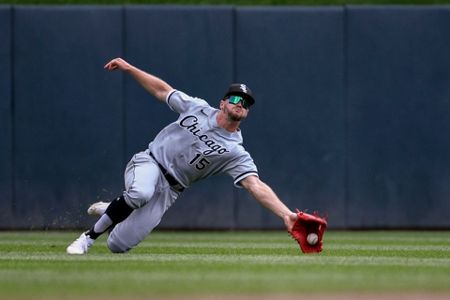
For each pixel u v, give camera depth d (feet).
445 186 158.81
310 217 84.28
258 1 171.22
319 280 67.77
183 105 91.09
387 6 157.79
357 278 69.51
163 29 156.15
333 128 157.38
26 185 155.22
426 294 61.87
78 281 66.80
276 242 128.88
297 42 157.17
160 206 93.40
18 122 155.22
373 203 157.99
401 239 138.21
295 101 157.17
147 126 155.84
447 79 158.30
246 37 156.76
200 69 156.25
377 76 157.69
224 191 157.79
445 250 109.19
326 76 157.17
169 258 88.84
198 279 68.18
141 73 92.48
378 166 157.99
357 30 157.58
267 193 88.17
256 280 67.51
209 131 90.02
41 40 155.22
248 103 89.35
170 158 91.71
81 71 155.43
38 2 170.60
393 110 157.89
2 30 154.71
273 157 156.97
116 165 155.74
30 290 61.82
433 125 158.40
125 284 65.00
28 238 136.67
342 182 157.69
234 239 137.49
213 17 156.46
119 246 94.53
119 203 90.63
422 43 157.99
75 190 155.53
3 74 154.71
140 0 171.32
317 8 157.07
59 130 155.33
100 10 155.74
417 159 158.40
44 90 155.33
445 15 158.10
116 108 155.63
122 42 155.94
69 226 155.84
